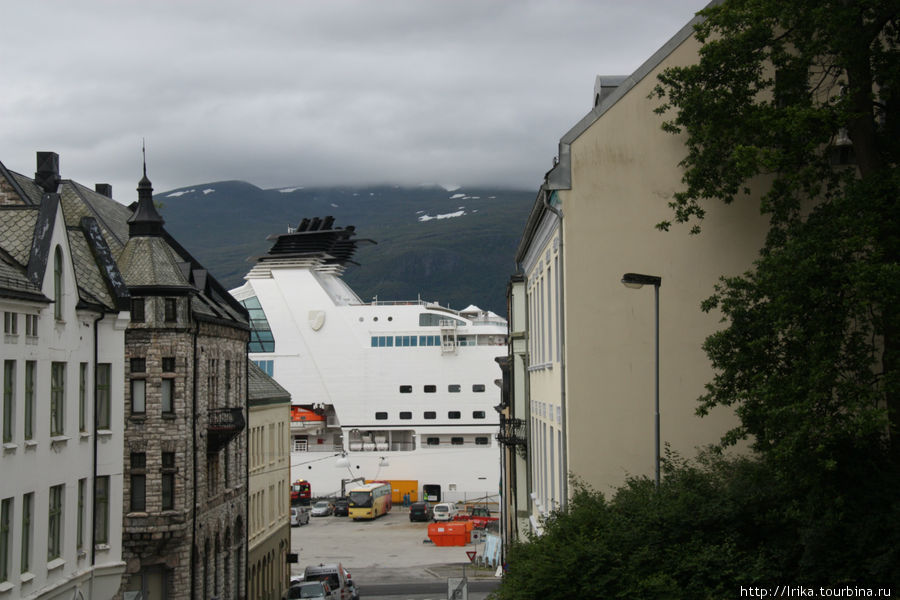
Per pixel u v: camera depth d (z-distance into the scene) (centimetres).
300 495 10919
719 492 2005
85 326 3106
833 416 1723
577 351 2420
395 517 10500
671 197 2420
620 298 2422
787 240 1977
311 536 9219
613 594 1895
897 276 1677
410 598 5703
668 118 2425
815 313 1778
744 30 2080
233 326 4672
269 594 5588
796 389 1744
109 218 4378
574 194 2434
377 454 10962
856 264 1717
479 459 10900
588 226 2430
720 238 2409
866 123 1936
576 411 2411
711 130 2108
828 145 2047
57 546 2895
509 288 4869
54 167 4194
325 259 11281
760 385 1803
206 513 4197
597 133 2439
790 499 1916
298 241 11225
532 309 3638
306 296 10938
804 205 2348
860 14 1875
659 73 2427
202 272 4709
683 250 2414
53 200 2872
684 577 1889
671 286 2411
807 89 2106
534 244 3269
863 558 1777
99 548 3216
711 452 2261
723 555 1875
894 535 1730
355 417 10862
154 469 3822
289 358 10881
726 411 2392
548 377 2945
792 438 1709
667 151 2427
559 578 1909
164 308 3894
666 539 1959
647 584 1855
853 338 1773
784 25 1972
